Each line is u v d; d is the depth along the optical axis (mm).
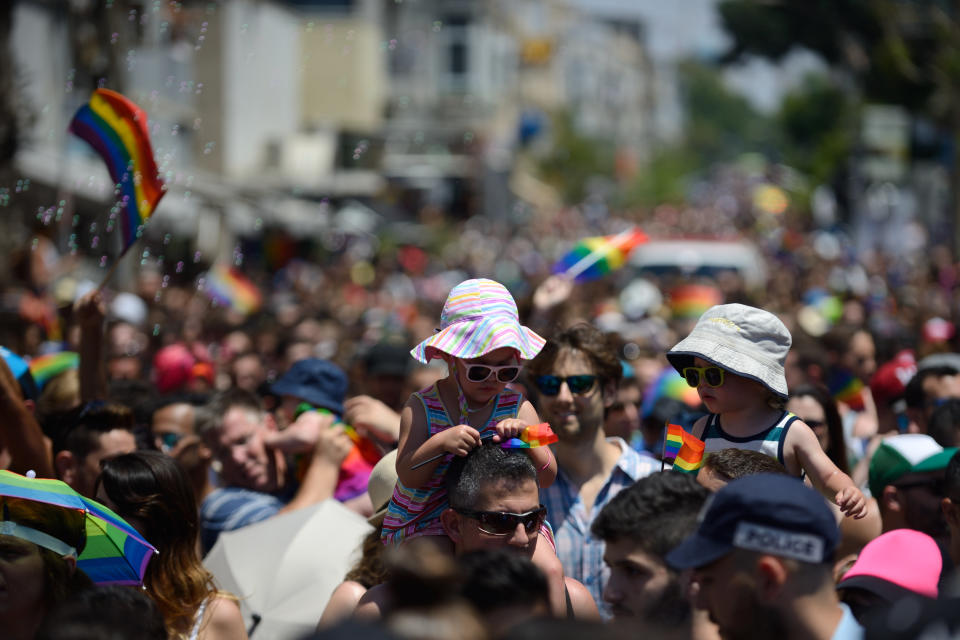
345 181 60000
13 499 6246
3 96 21797
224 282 21688
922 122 64938
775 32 65375
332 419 9484
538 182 115188
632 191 142375
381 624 3459
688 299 23391
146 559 6473
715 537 4602
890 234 60500
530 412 6531
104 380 9539
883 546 5840
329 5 79562
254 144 59594
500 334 6078
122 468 6730
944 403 8812
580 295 23203
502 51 112000
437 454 6066
